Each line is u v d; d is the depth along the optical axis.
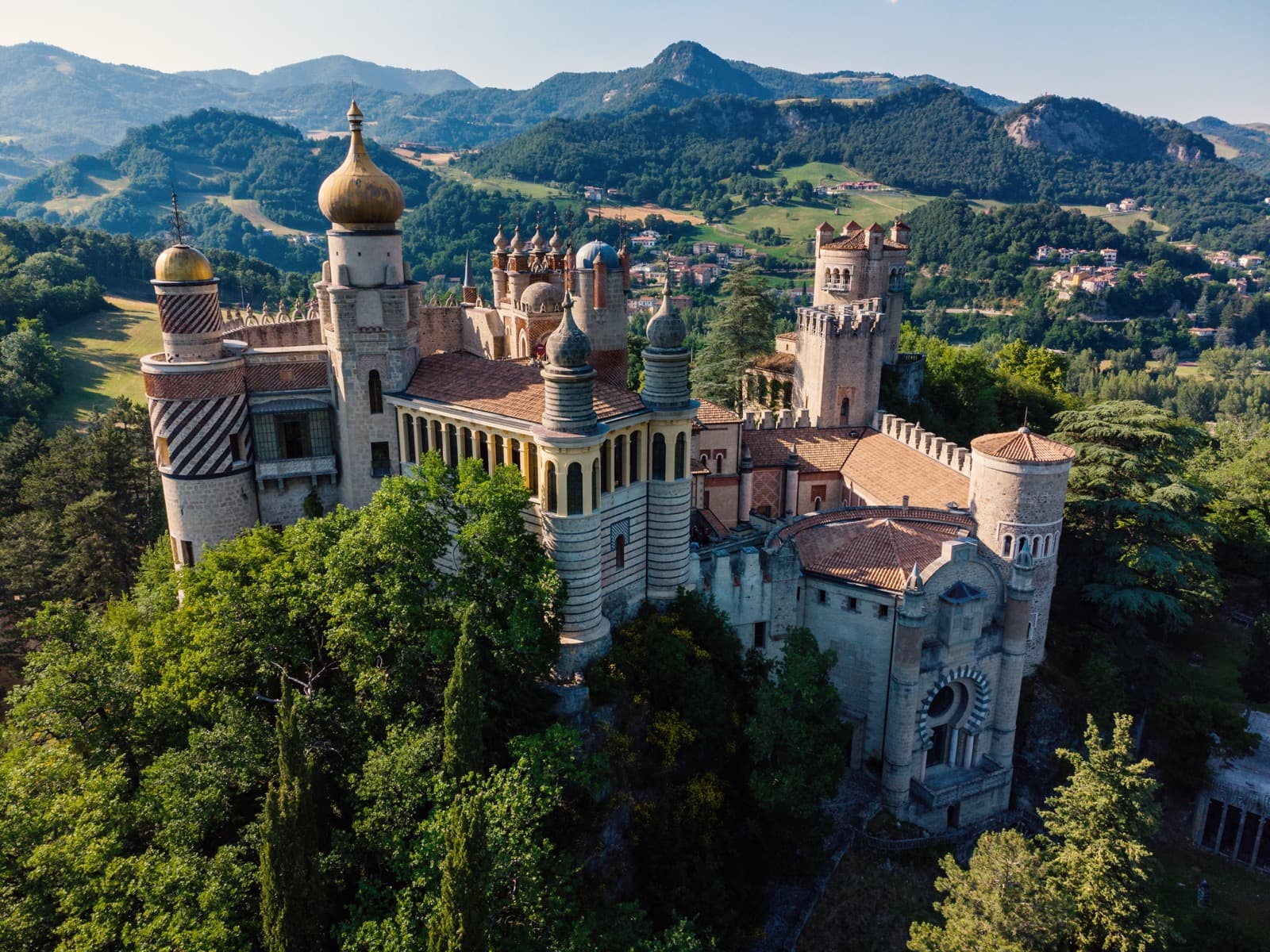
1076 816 55.91
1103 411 89.62
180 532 66.94
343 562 50.81
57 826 40.31
